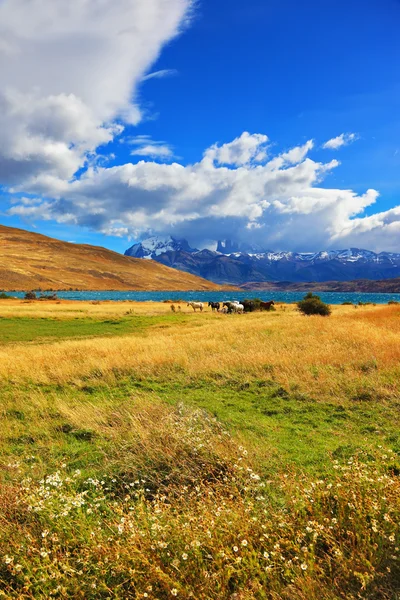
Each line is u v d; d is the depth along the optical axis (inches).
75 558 122.4
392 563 111.5
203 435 215.2
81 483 187.0
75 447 234.2
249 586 109.7
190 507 146.7
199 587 106.6
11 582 116.6
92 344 644.1
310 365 405.4
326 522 130.8
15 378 418.9
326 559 118.2
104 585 106.4
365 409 285.0
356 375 354.6
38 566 117.3
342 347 477.4
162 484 176.7
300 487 156.9
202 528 127.0
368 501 135.5
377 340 494.6
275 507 148.4
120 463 197.5
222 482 172.9
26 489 155.3
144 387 376.2
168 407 287.6
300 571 110.7
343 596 104.0
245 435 236.4
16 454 225.8
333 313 1323.8
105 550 118.4
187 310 1833.2
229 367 424.5
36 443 243.1
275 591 105.4
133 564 114.8
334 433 243.0
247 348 523.2
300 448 217.9
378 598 103.0
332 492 149.3
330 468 185.6
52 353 552.1
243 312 1585.9
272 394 334.0
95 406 303.1
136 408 288.4
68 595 109.1
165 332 896.9
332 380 346.3
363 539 119.7
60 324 1184.8
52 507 143.4
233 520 131.6
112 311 1630.2
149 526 134.3
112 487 181.6
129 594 110.0
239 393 344.5
